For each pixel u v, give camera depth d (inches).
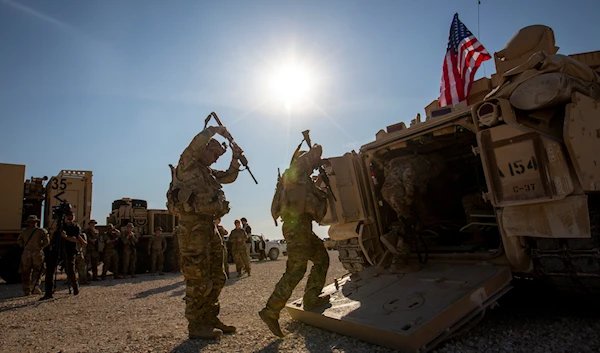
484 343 154.4
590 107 161.9
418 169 234.5
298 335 183.8
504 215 175.5
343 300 199.2
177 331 205.3
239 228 529.3
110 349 176.6
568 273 165.8
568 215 156.5
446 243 270.2
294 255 190.2
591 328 161.6
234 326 199.0
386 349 152.8
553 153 156.5
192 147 182.7
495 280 174.7
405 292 187.2
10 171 584.4
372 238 262.5
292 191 197.0
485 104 174.9
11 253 532.4
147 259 654.5
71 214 398.6
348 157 262.8
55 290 428.5
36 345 192.9
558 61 160.1
